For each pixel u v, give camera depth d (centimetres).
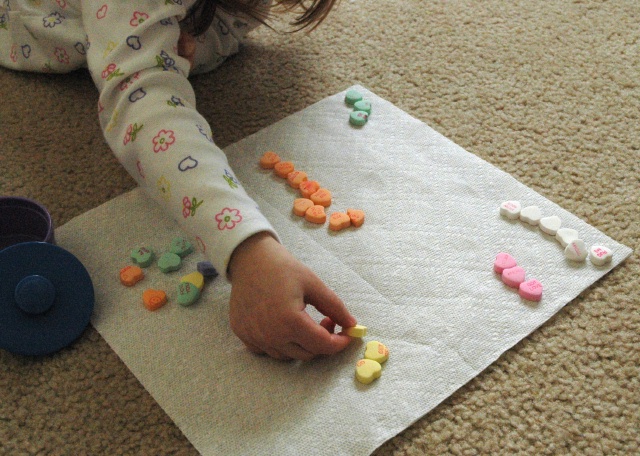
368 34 88
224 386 60
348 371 60
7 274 61
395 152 75
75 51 80
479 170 73
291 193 72
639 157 74
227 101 81
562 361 61
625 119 78
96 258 68
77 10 80
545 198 71
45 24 79
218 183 62
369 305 64
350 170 74
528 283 64
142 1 68
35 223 67
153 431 58
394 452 57
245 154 75
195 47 77
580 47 85
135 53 67
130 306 65
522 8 90
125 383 61
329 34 88
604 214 70
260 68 85
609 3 90
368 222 70
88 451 58
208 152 64
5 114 79
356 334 61
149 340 62
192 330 63
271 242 60
